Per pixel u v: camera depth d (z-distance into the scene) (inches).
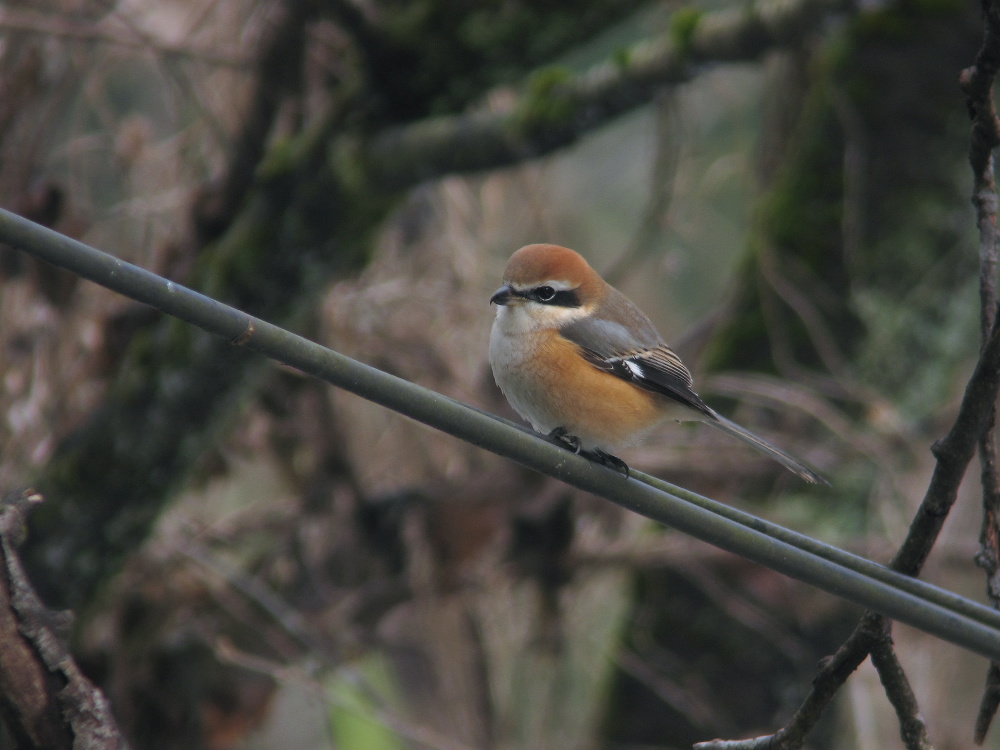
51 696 169.6
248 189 383.9
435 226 478.0
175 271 391.2
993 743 408.5
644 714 478.9
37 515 370.6
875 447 433.4
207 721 433.1
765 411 462.3
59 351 385.4
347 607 455.8
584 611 478.0
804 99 507.5
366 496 459.2
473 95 378.0
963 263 476.1
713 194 557.0
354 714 404.5
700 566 450.6
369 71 367.9
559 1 357.1
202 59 377.7
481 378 478.6
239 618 433.1
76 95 407.8
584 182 637.3
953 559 417.1
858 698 402.9
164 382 361.7
